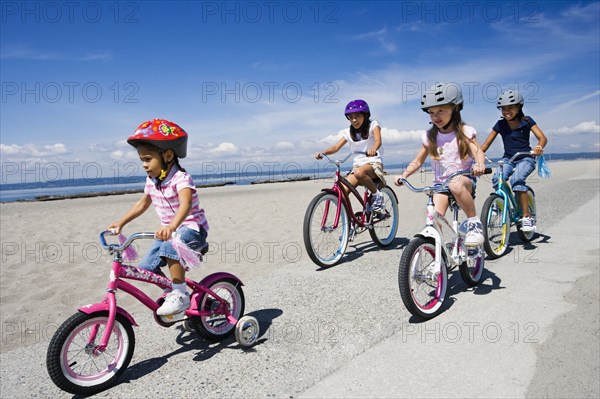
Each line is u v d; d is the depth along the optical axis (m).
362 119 5.86
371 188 5.86
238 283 3.62
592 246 5.47
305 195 15.84
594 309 3.55
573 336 3.11
